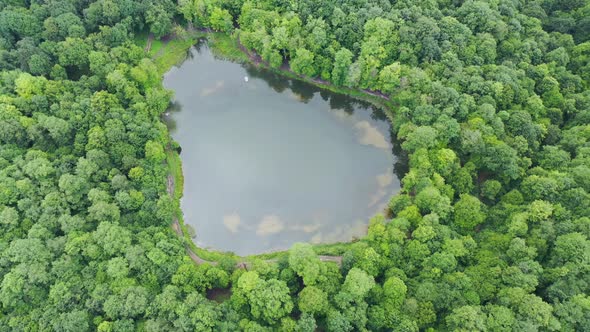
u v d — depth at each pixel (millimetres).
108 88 190750
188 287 141500
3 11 192500
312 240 172125
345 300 133500
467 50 190250
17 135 164375
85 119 172750
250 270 152000
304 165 193000
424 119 174625
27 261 136125
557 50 189500
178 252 151875
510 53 193250
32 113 173250
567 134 167875
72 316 127500
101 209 150500
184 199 184375
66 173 156250
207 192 186000
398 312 131250
